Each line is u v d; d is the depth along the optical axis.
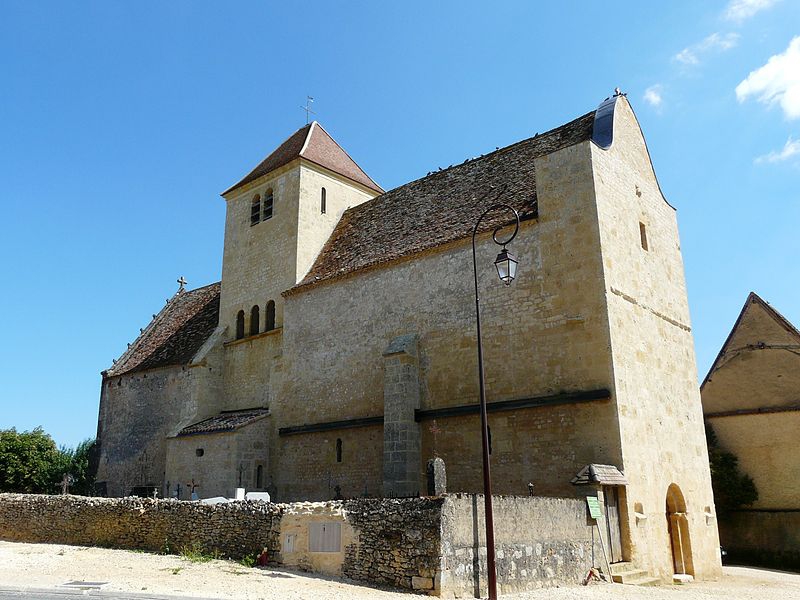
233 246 34.31
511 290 21.16
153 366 36.44
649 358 20.95
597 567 16.41
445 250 23.42
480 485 20.36
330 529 15.35
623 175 22.31
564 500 16.02
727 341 33.25
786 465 29.39
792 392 30.05
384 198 30.70
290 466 26.75
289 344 28.48
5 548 20.58
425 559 13.23
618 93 24.02
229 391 32.09
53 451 39.06
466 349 21.91
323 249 31.19
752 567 28.19
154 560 17.31
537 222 21.05
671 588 17.53
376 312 25.19
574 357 19.23
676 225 25.80
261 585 13.54
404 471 21.80
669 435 21.08
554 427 19.17
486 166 26.50
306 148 32.75
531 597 13.48
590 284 19.41
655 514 18.94
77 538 22.17
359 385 25.05
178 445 29.78
